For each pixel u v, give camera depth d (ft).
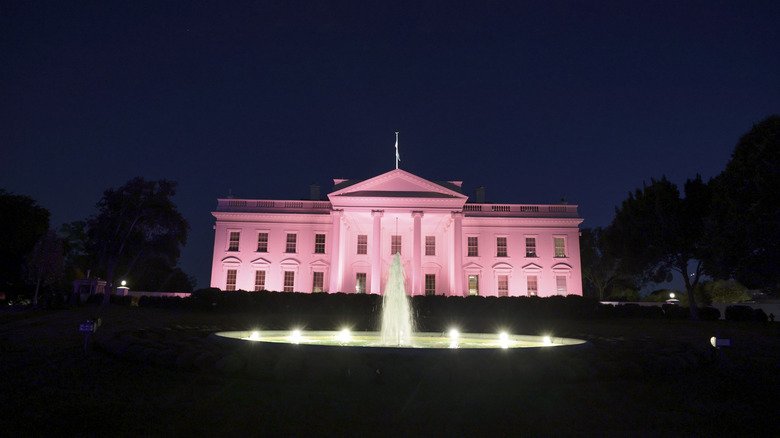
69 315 98.12
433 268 151.02
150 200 145.28
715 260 107.45
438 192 141.49
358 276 150.20
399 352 34.96
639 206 135.13
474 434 23.61
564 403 29.32
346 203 139.13
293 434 23.20
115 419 25.16
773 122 93.97
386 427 24.44
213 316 110.32
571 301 126.11
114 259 141.79
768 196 91.15
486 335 60.29
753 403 30.76
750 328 96.48
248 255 148.56
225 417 25.73
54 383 33.40
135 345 42.60
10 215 161.79
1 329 72.38
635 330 93.15
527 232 152.15
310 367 33.83
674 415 27.48
